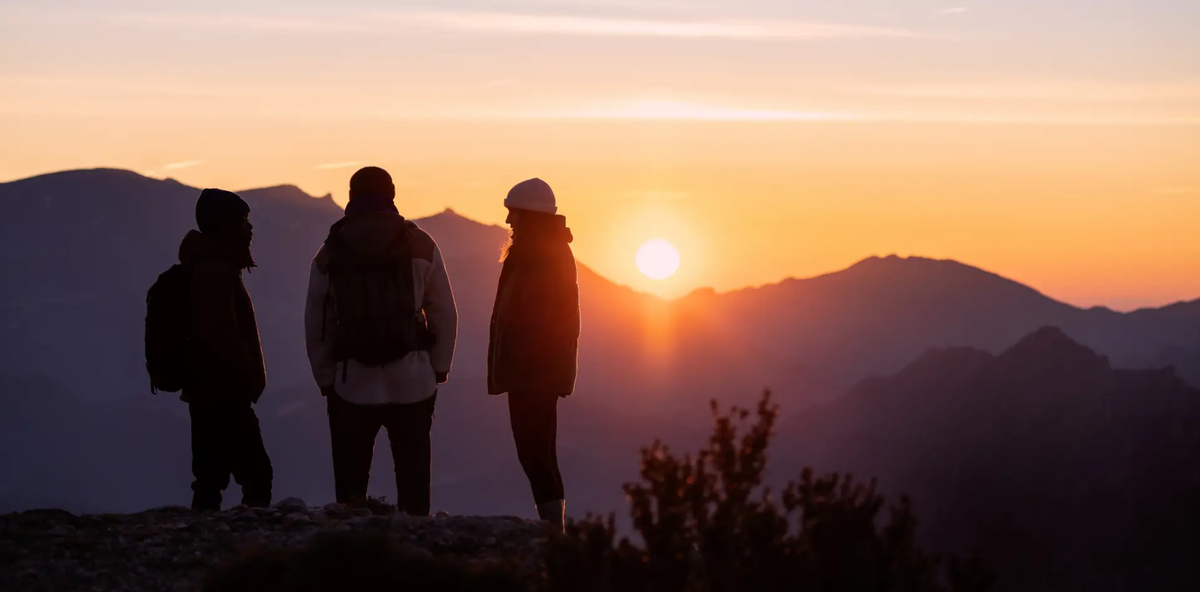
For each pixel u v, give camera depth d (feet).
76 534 23.17
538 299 24.48
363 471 26.25
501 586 17.13
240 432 26.53
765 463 15.70
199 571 21.35
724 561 15.06
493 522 23.59
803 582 14.62
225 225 26.37
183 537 23.12
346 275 25.30
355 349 25.09
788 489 15.72
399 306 25.38
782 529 15.03
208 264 25.86
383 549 17.40
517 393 24.49
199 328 25.54
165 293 26.07
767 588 14.64
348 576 17.02
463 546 21.81
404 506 26.20
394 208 26.22
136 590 20.38
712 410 15.90
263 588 17.79
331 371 25.88
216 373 25.77
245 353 26.09
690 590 15.06
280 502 25.66
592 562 15.17
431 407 26.61
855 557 14.69
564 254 24.89
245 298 26.91
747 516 15.08
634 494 15.42
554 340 24.45
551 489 24.45
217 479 26.66
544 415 24.62
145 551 22.31
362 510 24.99
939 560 15.34
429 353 26.40
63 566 21.45
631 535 15.57
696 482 15.48
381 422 26.21
